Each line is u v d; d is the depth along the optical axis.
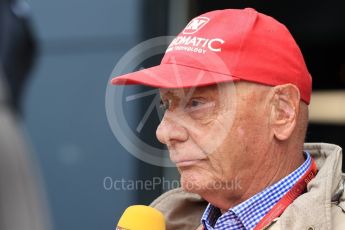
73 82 15.04
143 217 6.25
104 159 14.53
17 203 4.40
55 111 15.16
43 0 15.16
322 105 17.59
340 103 17.53
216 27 5.96
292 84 5.89
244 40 5.85
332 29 17.00
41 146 15.23
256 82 5.82
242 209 5.87
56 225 14.98
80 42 14.96
